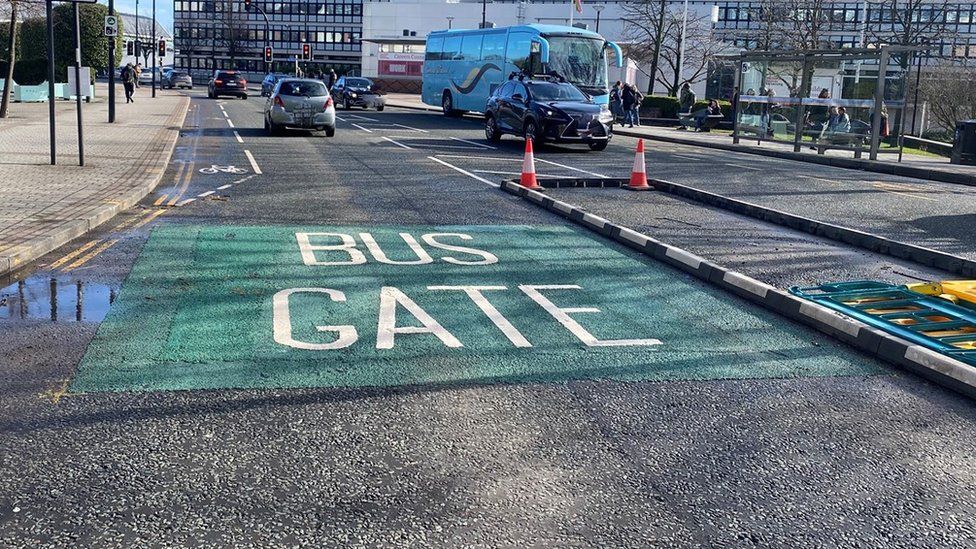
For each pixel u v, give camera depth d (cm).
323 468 383
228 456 393
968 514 357
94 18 4931
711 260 862
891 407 477
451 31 3925
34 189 1163
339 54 11044
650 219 1106
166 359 521
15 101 3569
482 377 505
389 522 337
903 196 1463
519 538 327
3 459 386
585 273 788
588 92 3092
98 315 614
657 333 606
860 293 703
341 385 486
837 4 5941
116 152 1700
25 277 722
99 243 872
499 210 1152
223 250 848
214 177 1442
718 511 354
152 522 333
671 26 5550
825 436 435
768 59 2623
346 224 1012
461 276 760
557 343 575
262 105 4306
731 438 429
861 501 366
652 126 3881
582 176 1584
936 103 3828
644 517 347
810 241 990
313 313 629
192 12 11125
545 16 7175
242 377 494
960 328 605
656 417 454
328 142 2209
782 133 2578
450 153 2009
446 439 418
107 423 426
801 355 565
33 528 328
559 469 389
